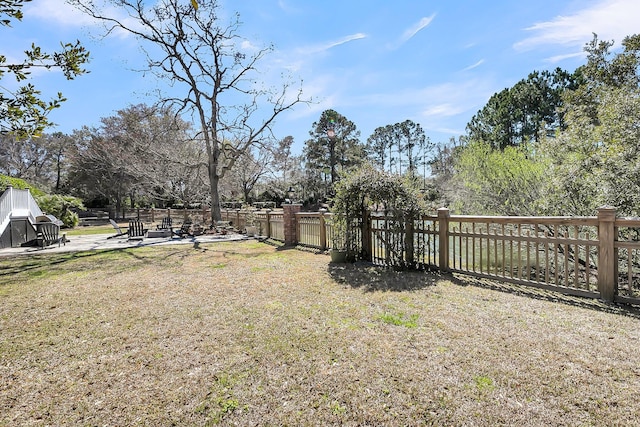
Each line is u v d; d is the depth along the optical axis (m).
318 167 37.03
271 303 4.14
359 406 2.05
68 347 3.00
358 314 3.66
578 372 2.37
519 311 3.63
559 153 6.92
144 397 2.21
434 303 3.97
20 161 37.25
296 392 2.22
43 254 8.59
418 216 5.77
